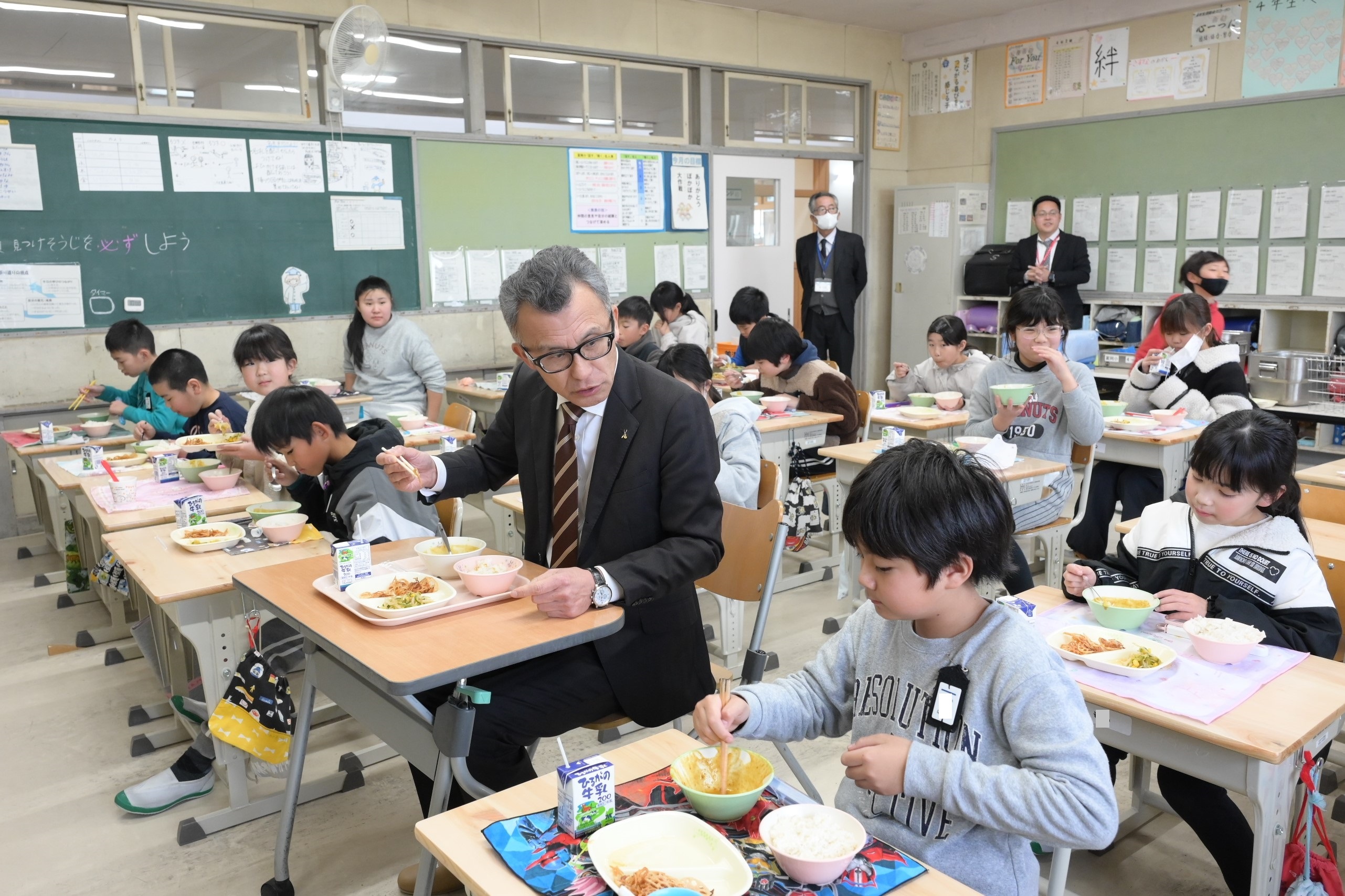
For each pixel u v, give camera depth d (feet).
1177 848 7.04
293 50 16.90
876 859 3.31
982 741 3.62
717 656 10.52
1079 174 22.41
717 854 3.29
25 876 7.06
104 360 15.75
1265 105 19.25
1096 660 5.05
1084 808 3.28
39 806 8.03
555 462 5.96
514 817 3.61
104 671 10.71
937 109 25.21
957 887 3.17
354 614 5.08
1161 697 4.73
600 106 20.56
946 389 15.05
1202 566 6.03
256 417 7.47
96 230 15.44
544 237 20.07
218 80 16.24
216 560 7.17
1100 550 11.91
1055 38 22.49
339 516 7.42
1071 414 10.45
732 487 9.12
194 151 16.08
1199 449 5.92
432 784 6.19
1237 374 12.86
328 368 17.75
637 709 5.98
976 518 3.39
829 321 22.95
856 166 25.44
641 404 5.73
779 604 12.36
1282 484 5.76
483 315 19.36
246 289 16.84
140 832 7.63
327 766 8.52
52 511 13.10
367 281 15.15
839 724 4.35
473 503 10.99
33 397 15.28
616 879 3.14
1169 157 20.80
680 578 5.42
